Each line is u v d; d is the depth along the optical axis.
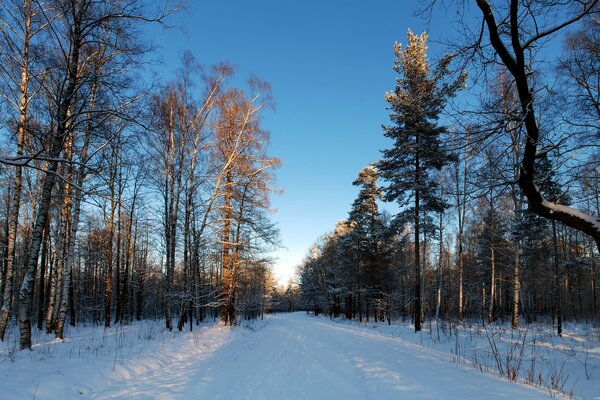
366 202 35.91
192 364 10.20
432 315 36.69
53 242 22.42
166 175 19.36
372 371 7.92
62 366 7.80
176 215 19.27
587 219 6.50
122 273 29.25
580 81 8.74
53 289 17.38
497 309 31.81
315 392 6.53
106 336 14.66
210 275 35.03
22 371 7.00
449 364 8.85
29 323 9.73
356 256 38.38
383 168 21.52
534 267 25.31
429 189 20.17
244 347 14.45
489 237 25.83
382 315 35.22
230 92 20.86
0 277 22.34
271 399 6.24
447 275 37.31
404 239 25.47
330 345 13.45
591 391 7.06
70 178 12.48
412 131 19.86
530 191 6.78
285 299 118.62
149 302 42.03
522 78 6.04
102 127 9.65
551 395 5.85
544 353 11.57
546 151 6.60
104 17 9.15
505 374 7.93
